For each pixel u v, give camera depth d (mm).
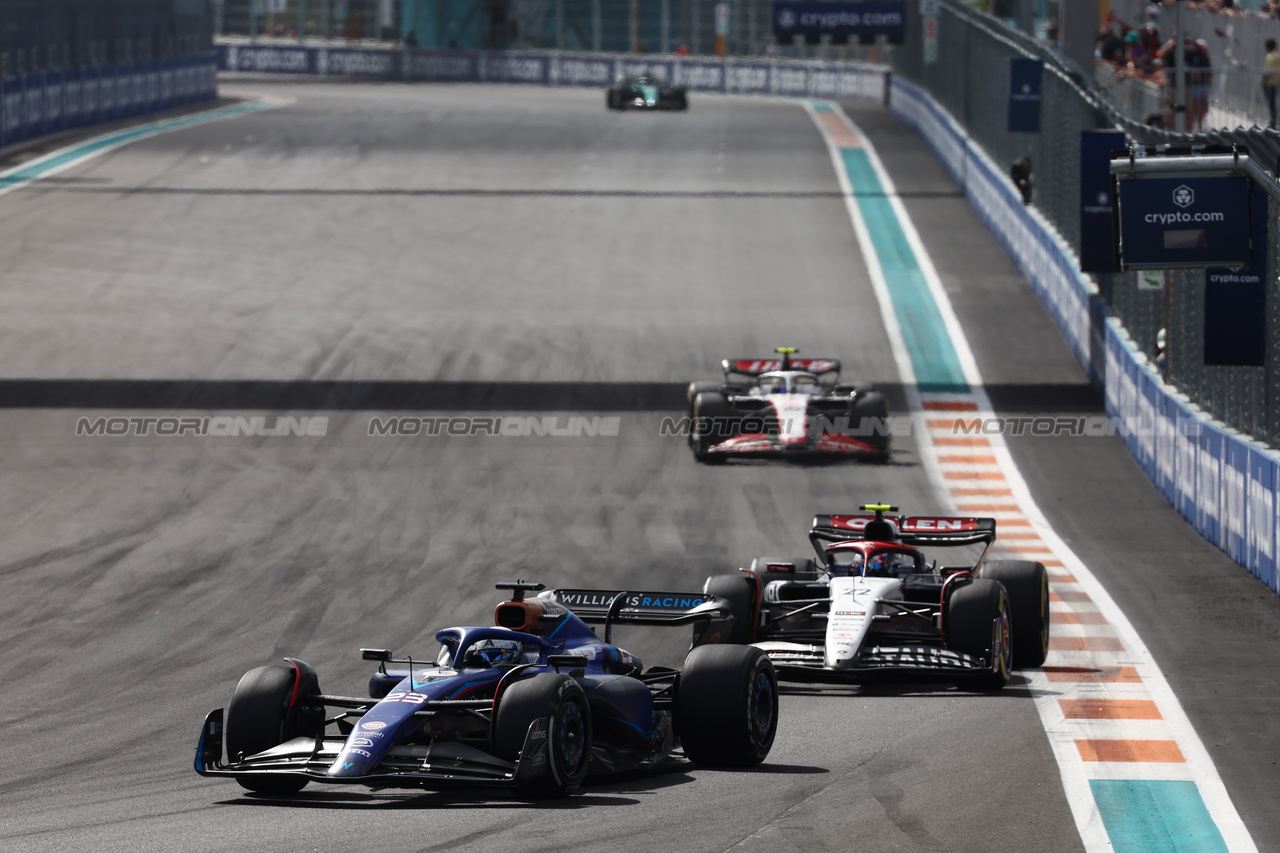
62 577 61125
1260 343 61250
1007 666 44531
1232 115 114188
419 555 64938
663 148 196625
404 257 133000
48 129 197250
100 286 120750
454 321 112562
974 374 101125
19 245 134125
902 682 46375
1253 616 54438
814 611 46906
